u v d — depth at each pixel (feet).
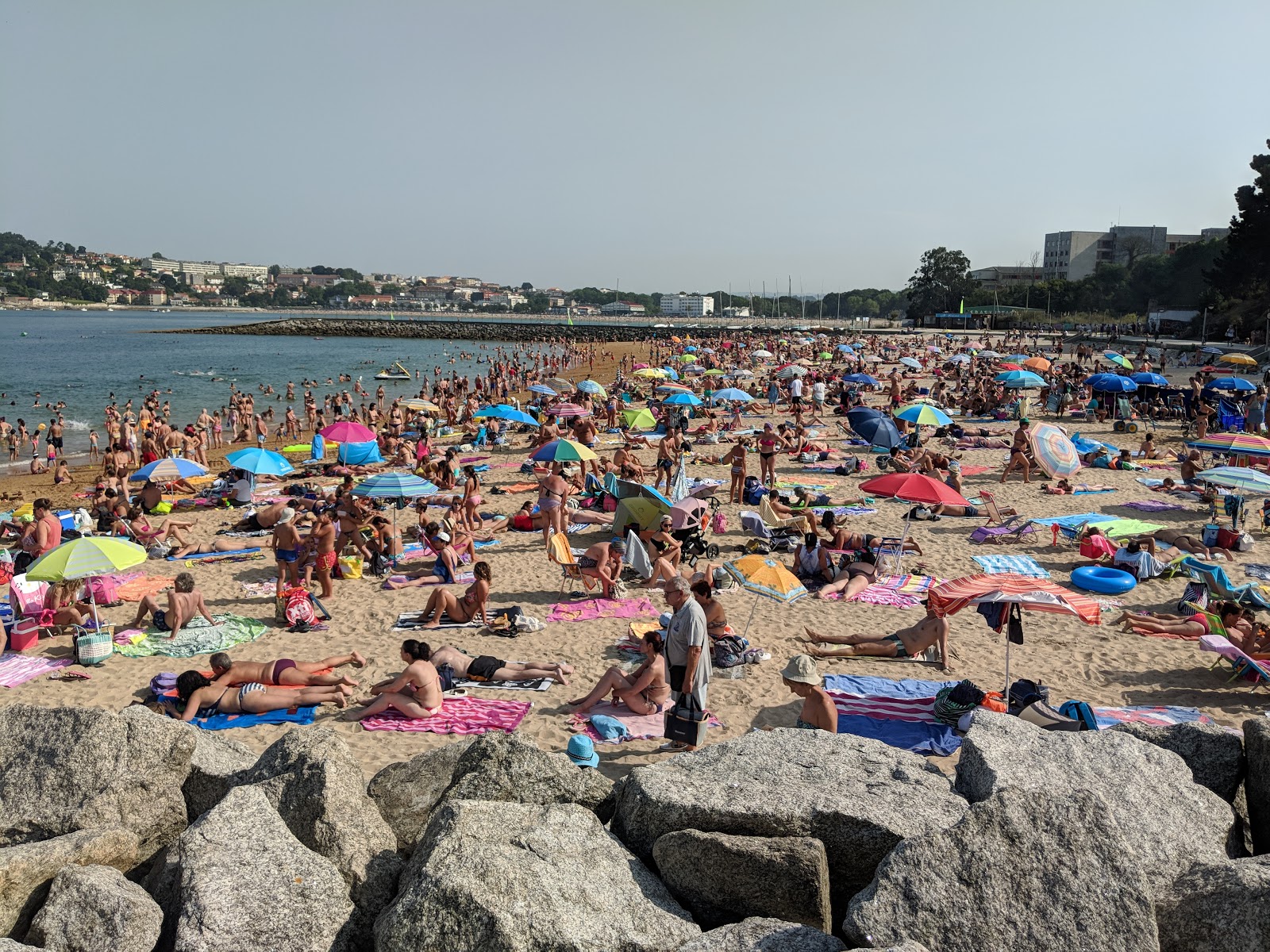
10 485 83.41
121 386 185.57
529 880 16.62
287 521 43.39
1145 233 452.76
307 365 256.11
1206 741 20.53
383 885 18.03
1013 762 19.38
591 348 300.20
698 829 18.24
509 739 21.07
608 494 61.98
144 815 19.36
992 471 75.61
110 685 33.83
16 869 16.83
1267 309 225.56
